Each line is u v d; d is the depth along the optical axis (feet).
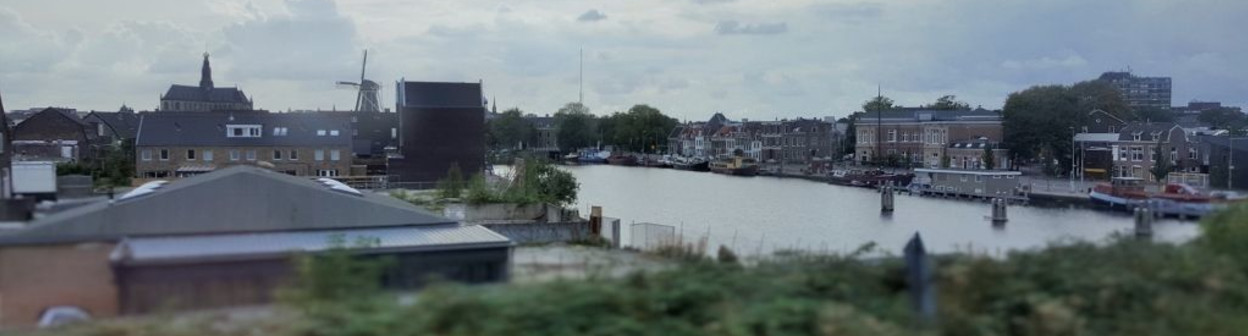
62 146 326.85
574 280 44.34
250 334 37.17
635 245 119.75
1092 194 223.51
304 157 291.99
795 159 538.88
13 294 56.65
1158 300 42.29
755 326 39.22
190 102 598.75
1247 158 225.56
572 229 131.54
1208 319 39.96
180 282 53.72
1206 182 223.92
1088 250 52.29
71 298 57.11
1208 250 53.01
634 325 38.70
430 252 69.62
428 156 277.85
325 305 38.68
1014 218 201.98
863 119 472.85
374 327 35.99
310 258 46.26
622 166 561.43
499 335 36.68
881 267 48.29
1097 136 333.42
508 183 197.77
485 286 45.32
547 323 38.11
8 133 194.18
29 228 61.26
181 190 70.95
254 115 295.28
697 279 45.47
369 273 44.04
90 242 62.80
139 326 38.60
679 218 225.97
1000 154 370.12
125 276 53.26
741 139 593.83
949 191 280.51
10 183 99.81
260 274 54.80
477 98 284.41
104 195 112.88
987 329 40.24
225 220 71.82
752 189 338.34
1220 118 522.06
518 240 122.72
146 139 280.92
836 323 38.55
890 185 267.80
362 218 77.87
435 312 37.58
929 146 426.10
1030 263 47.98
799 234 187.73
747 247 133.80
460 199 180.86
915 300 42.78
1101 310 42.45
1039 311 40.63
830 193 316.19
